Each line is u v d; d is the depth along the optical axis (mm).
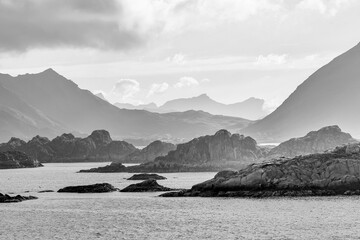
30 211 158500
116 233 123125
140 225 132375
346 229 120562
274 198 167125
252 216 138875
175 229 126062
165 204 166625
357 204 151500
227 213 144750
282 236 115312
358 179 171375
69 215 150125
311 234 116312
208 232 121438
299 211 143375
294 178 175125
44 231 127000
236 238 114625
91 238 118375
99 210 158750
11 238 119625
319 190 171125
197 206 159125
